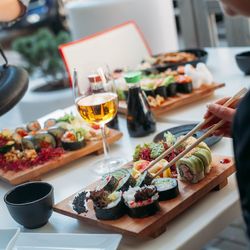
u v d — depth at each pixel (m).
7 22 1.75
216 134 1.45
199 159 1.36
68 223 1.37
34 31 4.71
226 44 3.71
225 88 2.13
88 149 1.71
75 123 1.83
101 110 1.55
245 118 0.99
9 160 1.66
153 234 1.23
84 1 2.91
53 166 1.64
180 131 1.74
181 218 1.29
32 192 1.41
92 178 1.58
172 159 1.41
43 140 1.71
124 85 2.06
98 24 2.81
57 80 3.45
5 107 1.52
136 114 1.78
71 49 2.24
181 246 1.19
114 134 1.78
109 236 1.21
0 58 1.77
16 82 1.56
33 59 3.46
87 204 1.37
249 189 0.99
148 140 1.77
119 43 2.43
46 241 1.26
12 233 1.25
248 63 2.19
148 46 2.76
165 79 2.02
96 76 1.61
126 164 1.54
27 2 1.71
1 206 1.52
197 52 2.49
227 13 1.11
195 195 1.31
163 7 2.83
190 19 3.69
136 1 2.74
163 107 1.93
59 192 1.52
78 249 1.22
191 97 2.00
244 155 0.99
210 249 2.42
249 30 3.44
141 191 1.24
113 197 1.27
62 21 4.35
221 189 1.39
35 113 3.22
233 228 2.55
